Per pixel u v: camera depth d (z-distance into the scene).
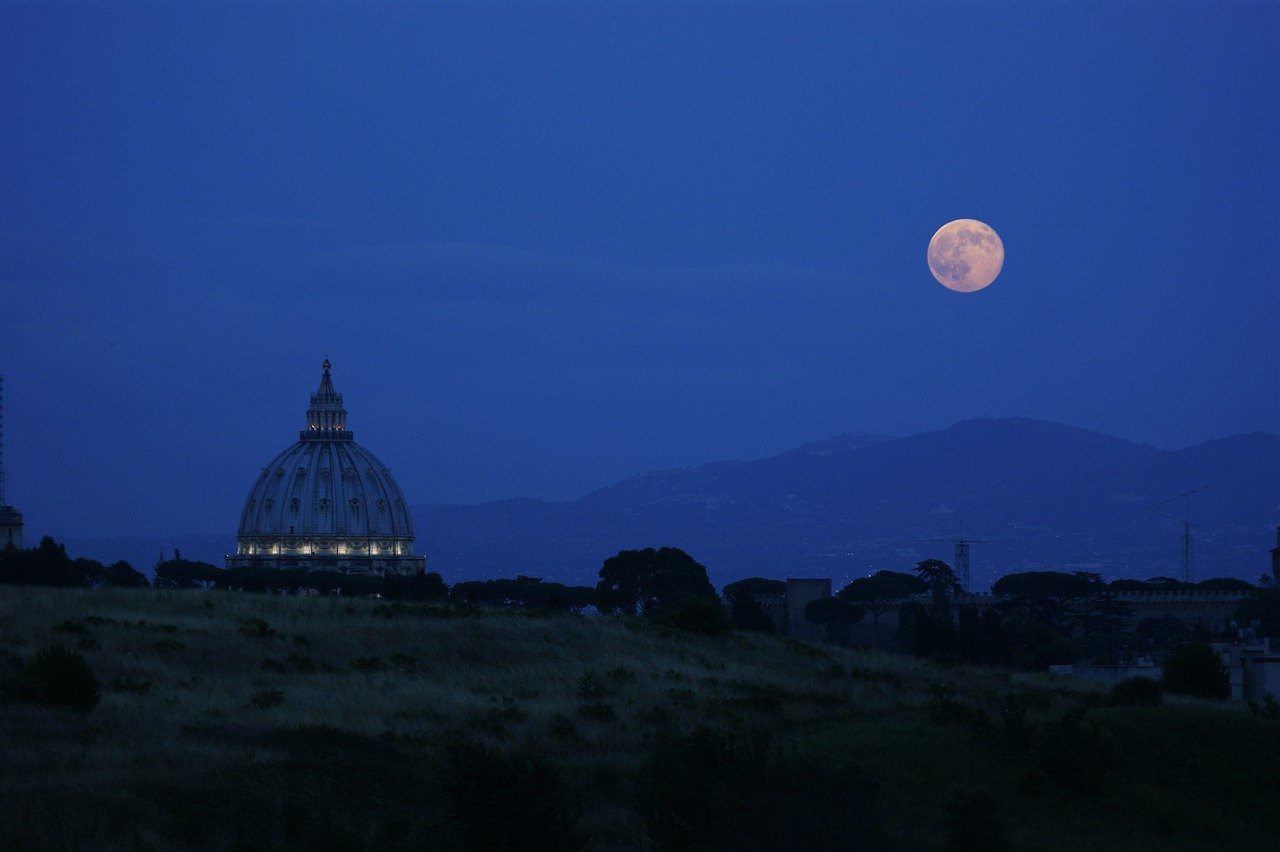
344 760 164.25
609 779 169.38
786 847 135.50
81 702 187.75
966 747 195.12
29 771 153.50
